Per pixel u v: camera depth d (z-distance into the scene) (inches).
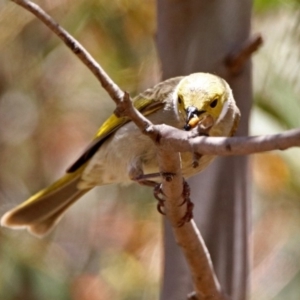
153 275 427.8
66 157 494.9
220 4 273.6
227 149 152.7
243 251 279.0
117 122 301.3
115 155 301.7
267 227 446.0
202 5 274.1
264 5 344.8
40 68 456.8
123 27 399.2
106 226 469.7
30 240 427.2
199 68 277.1
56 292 419.2
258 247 442.9
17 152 494.9
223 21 273.3
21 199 486.3
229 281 274.7
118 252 447.5
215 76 272.4
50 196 350.6
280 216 446.3
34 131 490.9
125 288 429.4
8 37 374.6
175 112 281.4
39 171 494.9
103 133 308.3
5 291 408.8
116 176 316.2
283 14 350.6
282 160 417.7
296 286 428.1
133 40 408.2
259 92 356.2
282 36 342.6
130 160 290.5
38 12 193.0
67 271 450.6
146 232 442.6
